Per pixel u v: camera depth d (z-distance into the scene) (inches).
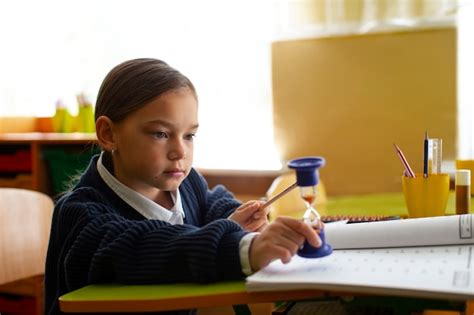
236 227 25.9
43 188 88.8
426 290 19.1
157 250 25.1
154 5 94.1
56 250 31.4
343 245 26.7
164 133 30.6
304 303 32.9
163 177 31.1
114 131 32.2
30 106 108.7
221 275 24.0
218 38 89.8
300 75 81.9
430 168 37.9
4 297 85.5
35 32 106.3
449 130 73.8
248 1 87.4
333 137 80.5
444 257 23.8
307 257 23.4
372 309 31.0
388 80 76.9
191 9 91.2
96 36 100.1
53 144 89.9
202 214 41.0
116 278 25.6
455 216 27.1
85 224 28.8
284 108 83.3
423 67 74.8
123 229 27.0
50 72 105.8
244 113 88.9
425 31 74.4
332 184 80.7
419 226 26.6
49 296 31.9
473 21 71.9
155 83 30.8
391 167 77.2
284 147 83.7
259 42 87.3
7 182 90.7
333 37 79.5
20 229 47.1
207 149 91.0
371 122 78.2
